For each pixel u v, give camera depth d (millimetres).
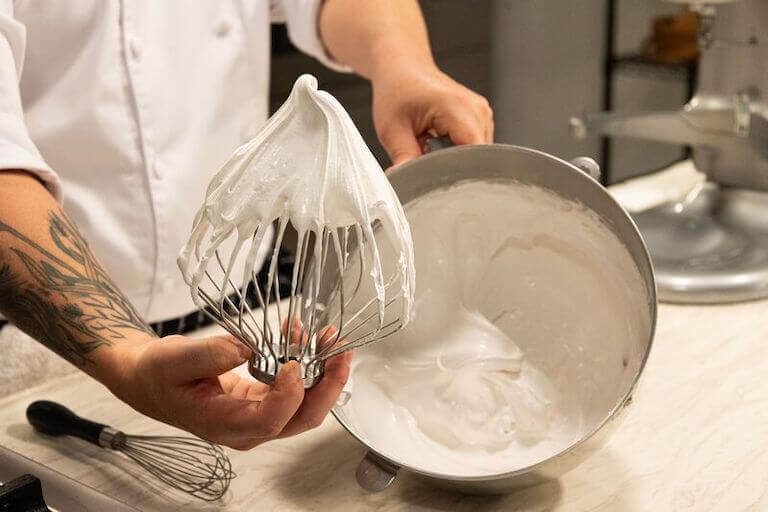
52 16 876
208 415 550
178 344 547
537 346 736
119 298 633
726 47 1021
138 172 937
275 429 534
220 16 998
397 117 893
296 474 690
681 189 1205
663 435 724
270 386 551
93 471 692
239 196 484
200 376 547
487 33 1705
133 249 957
